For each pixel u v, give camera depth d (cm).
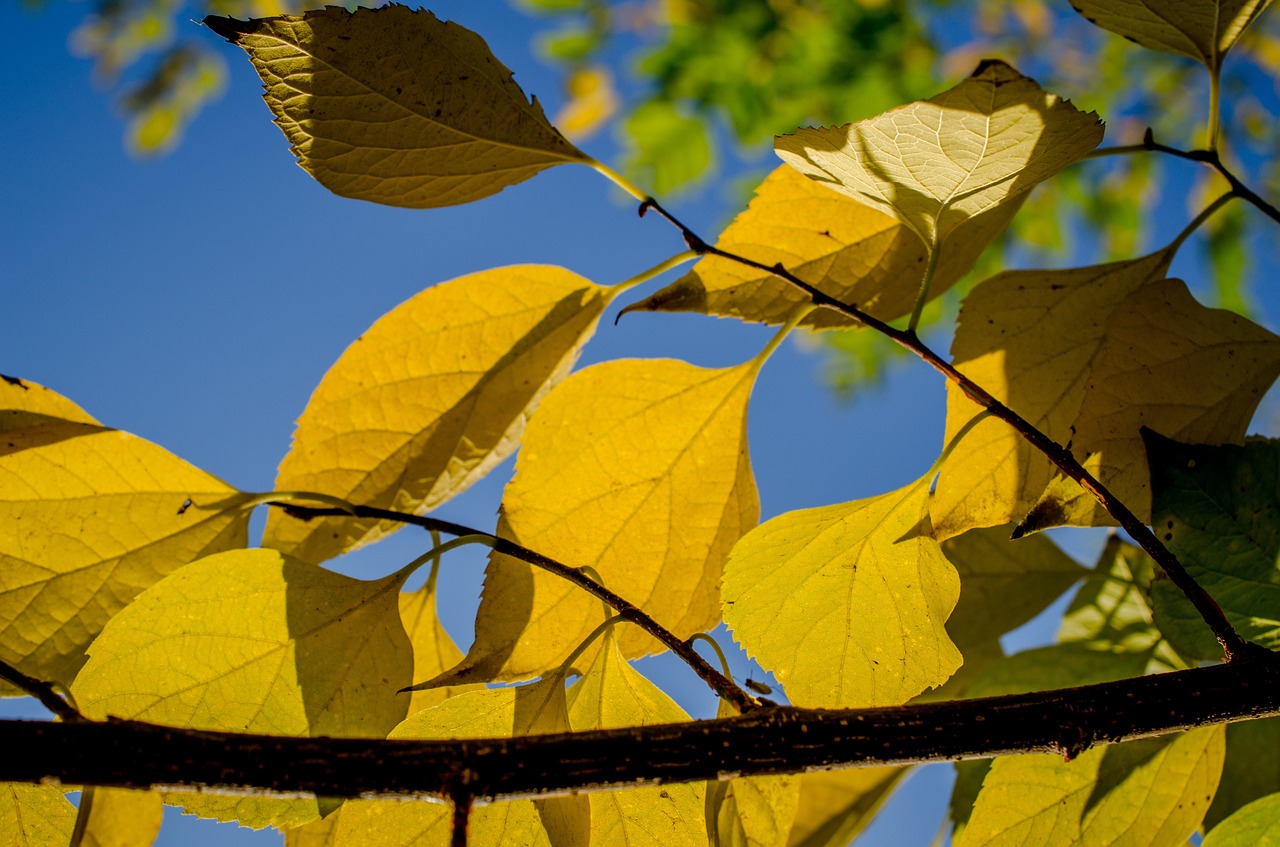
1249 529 55
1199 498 56
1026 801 58
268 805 54
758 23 105
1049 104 53
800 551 56
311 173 57
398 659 56
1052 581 66
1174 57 115
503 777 50
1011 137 54
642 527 58
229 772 49
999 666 64
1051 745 52
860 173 56
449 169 58
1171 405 56
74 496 57
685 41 105
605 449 58
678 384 58
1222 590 56
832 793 66
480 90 57
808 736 51
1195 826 58
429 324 59
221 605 55
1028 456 57
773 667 56
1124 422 56
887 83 105
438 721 55
